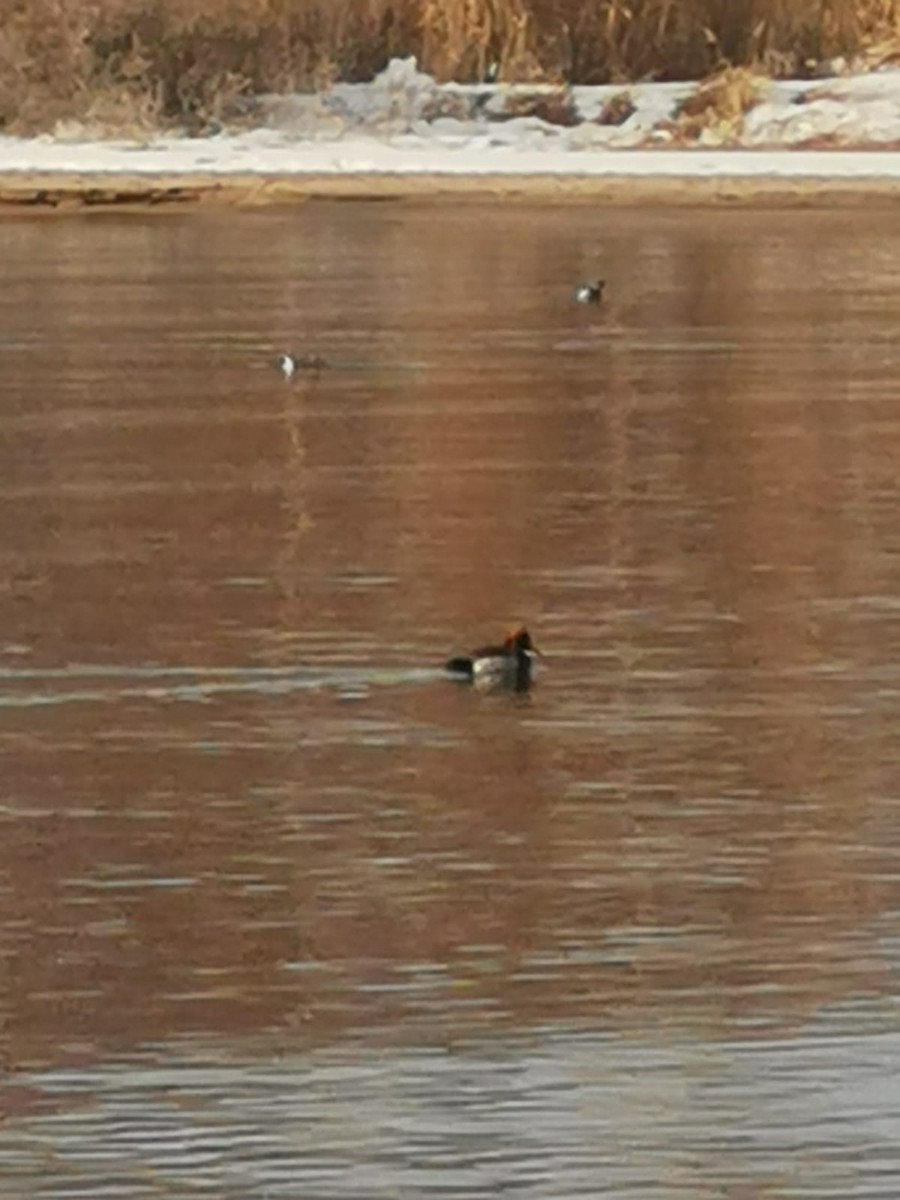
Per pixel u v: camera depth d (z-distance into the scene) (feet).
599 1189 33.40
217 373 97.96
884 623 59.57
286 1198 33.30
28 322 111.04
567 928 41.42
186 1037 37.65
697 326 109.91
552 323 111.14
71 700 53.78
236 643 58.03
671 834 45.60
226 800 47.47
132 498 74.33
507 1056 36.94
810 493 74.74
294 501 73.82
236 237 142.72
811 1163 34.06
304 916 42.04
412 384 95.45
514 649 54.65
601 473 78.02
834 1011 38.27
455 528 70.18
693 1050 36.86
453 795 47.67
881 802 47.06
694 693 54.19
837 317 111.75
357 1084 36.09
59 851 44.96
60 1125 34.96
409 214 152.76
